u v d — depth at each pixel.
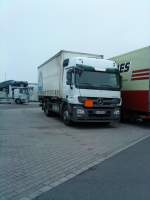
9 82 53.47
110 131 14.47
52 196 5.32
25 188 5.76
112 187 5.80
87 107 14.77
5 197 5.27
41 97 25.16
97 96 14.90
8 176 6.54
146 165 7.58
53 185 5.93
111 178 6.41
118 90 15.39
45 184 6.00
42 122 18.09
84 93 14.73
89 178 6.41
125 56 17.72
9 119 19.80
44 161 7.97
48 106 21.84
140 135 13.17
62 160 8.12
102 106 14.98
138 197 5.25
